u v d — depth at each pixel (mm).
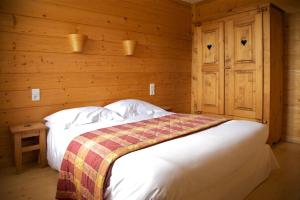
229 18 3307
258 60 3033
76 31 2693
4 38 2232
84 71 2793
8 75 2281
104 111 2604
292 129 3375
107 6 2939
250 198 1929
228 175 1684
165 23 3648
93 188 1438
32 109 2447
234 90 3318
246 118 3213
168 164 1293
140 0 3289
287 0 3178
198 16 4066
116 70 3094
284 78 3381
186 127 2070
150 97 3527
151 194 1166
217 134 1869
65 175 1760
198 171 1373
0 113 2270
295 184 2164
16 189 1985
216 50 3502
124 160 1383
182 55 3955
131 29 3209
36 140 2494
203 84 3730
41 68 2473
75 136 1964
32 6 2373
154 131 1953
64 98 2656
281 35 3230
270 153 2330
